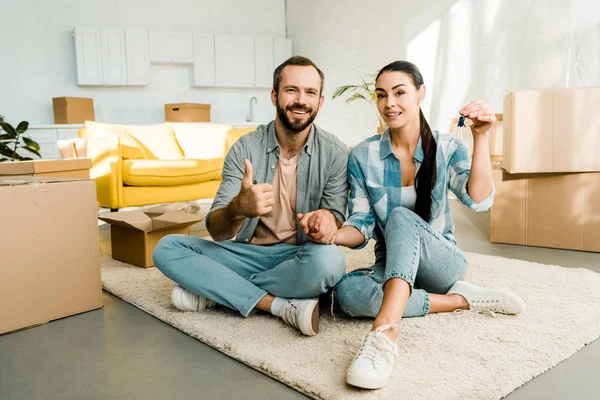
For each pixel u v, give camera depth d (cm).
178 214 254
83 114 600
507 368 127
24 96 607
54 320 173
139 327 166
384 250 173
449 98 515
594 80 385
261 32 768
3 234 158
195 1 711
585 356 137
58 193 171
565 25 400
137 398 119
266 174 171
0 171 266
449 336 147
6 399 120
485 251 266
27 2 601
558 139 257
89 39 616
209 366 136
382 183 162
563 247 268
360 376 115
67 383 128
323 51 712
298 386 121
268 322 163
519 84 442
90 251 182
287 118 158
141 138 439
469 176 151
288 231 175
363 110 649
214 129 486
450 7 503
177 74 699
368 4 618
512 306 160
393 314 127
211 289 164
